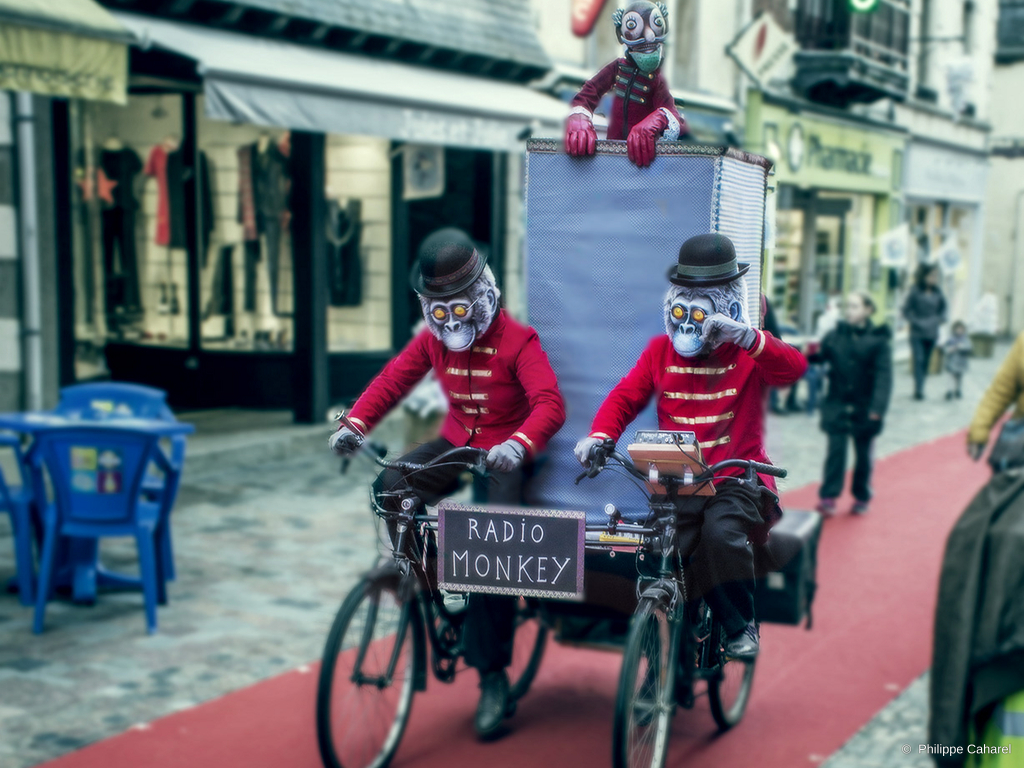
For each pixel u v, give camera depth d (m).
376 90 8.54
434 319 3.24
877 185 20.05
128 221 10.24
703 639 3.54
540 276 3.45
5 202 7.76
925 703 4.59
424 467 3.36
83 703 4.28
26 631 5.06
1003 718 3.07
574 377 3.44
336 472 8.89
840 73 17.05
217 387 10.54
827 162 18.06
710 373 3.22
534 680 4.77
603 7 13.12
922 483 9.64
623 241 3.35
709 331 3.05
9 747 3.87
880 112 20.12
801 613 4.62
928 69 22.30
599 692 4.64
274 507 7.65
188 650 4.89
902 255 17.53
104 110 9.80
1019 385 5.08
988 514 3.24
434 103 9.02
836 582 6.43
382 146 11.00
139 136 10.24
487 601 3.84
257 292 10.38
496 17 11.41
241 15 8.80
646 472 3.17
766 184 3.64
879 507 8.62
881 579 6.50
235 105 7.43
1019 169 27.73
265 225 10.25
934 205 23.73
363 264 11.02
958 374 15.78
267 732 4.06
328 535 6.94
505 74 11.58
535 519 3.21
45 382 8.19
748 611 3.31
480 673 4.06
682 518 3.22
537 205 3.43
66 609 5.39
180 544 6.63
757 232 3.58
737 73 15.89
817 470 9.98
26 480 5.46
